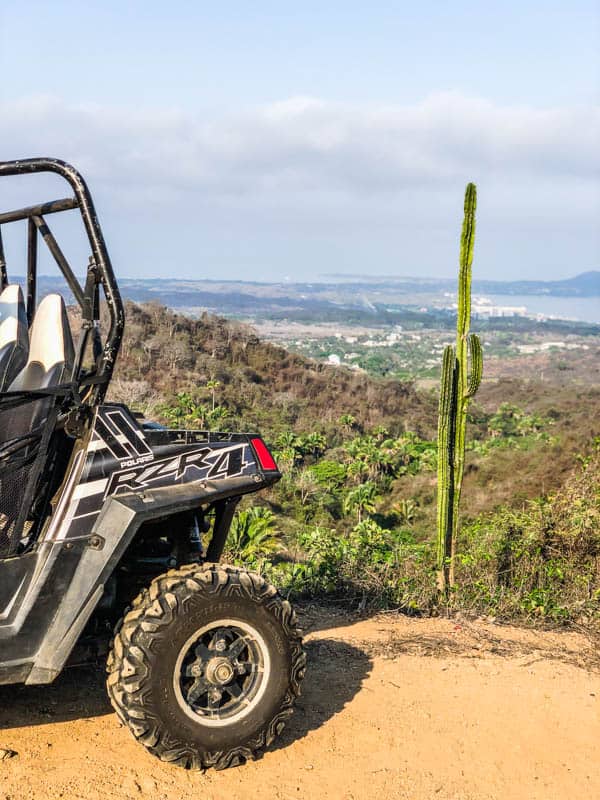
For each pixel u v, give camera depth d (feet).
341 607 20.31
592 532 22.65
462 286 23.61
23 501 11.25
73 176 11.19
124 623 11.00
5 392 11.09
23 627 10.89
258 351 507.71
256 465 12.66
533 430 420.77
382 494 254.47
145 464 11.78
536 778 12.09
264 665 11.59
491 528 23.90
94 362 11.94
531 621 19.62
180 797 10.58
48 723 12.12
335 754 12.15
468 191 23.61
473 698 14.57
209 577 11.25
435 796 11.34
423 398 513.04
